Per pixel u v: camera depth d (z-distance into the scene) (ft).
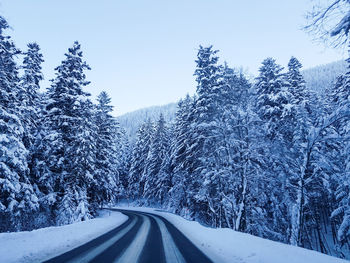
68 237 30.45
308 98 79.05
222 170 53.57
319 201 60.80
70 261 18.53
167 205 133.08
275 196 58.23
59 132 62.64
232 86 61.98
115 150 108.27
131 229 45.29
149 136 170.19
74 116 65.98
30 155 57.06
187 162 82.38
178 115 117.08
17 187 44.78
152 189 142.82
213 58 71.31
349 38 18.15
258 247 23.94
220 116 60.29
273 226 60.08
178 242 31.55
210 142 61.93
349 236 41.65
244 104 57.98
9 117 44.80
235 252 24.23
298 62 86.53
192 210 85.87
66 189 60.13
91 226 44.62
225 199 56.70
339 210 42.70
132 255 21.84
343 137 36.11
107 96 105.91
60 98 65.05
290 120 57.16
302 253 19.57
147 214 103.45
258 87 73.56
